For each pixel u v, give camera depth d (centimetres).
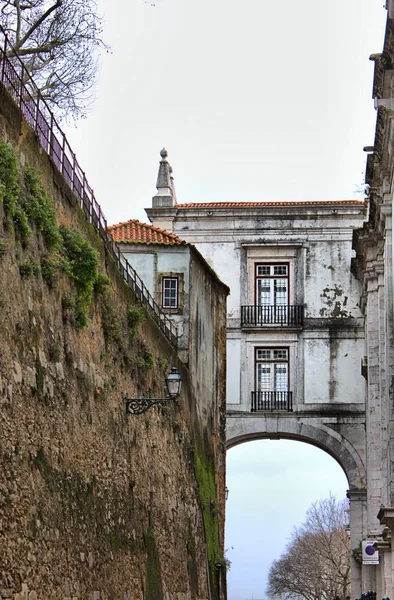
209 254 4969
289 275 4928
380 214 3478
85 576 1792
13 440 1458
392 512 2889
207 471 3538
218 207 4966
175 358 3072
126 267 2780
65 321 1808
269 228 4953
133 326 2405
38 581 1516
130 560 2200
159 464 2669
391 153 3041
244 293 4919
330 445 4784
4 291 1479
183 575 2912
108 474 2059
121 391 2250
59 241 1767
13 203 1517
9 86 1667
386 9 2702
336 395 4819
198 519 3256
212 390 3781
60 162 1927
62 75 2919
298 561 9525
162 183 5062
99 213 2314
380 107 2912
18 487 1459
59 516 1647
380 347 3712
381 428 3666
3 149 1518
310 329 4872
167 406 2839
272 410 4828
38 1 2880
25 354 1552
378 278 3856
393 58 2773
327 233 4931
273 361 4878
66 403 1755
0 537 1370
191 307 3481
